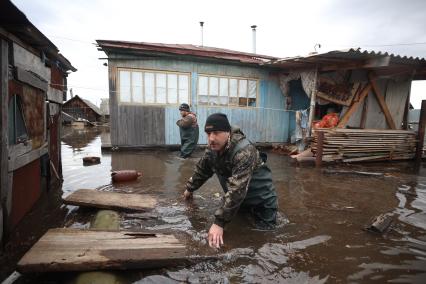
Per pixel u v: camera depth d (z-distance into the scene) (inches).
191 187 170.7
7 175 122.1
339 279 102.9
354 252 121.6
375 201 192.7
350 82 403.5
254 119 470.3
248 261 112.1
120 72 399.5
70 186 213.5
